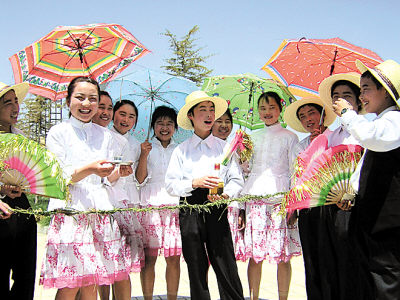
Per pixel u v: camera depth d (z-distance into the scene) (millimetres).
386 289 3133
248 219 5137
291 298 5730
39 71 5117
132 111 5297
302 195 3656
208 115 4539
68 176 3766
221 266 4148
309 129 4938
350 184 3477
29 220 3842
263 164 5180
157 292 6176
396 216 3131
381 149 3156
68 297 3791
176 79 6043
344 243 3674
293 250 5012
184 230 4246
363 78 3439
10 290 3809
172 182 4438
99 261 3861
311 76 5258
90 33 5070
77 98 4004
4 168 3430
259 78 5719
